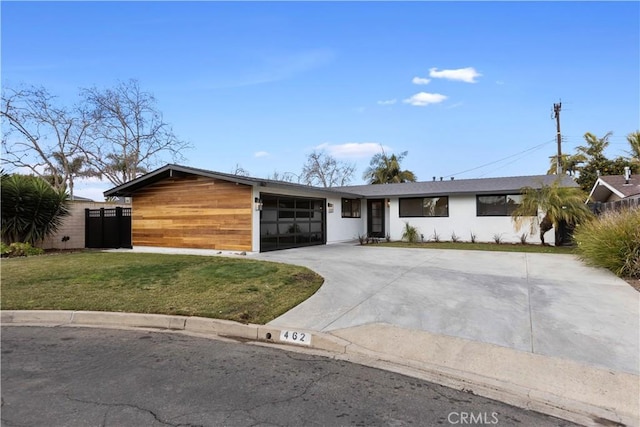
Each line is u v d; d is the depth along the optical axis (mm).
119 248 14570
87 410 2773
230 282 7059
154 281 7184
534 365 3648
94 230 15227
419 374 3570
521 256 11016
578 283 7059
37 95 21547
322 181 38250
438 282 7223
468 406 2955
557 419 2783
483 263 9594
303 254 11570
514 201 15484
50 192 13492
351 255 11312
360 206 19031
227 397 3029
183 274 7789
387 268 8773
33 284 7012
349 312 5355
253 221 11695
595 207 14719
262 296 6125
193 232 12836
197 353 4098
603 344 4098
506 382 3363
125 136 25141
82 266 8883
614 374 3426
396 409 2879
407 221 17391
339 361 3898
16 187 12680
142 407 2832
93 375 3457
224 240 12195
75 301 5902
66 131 23141
